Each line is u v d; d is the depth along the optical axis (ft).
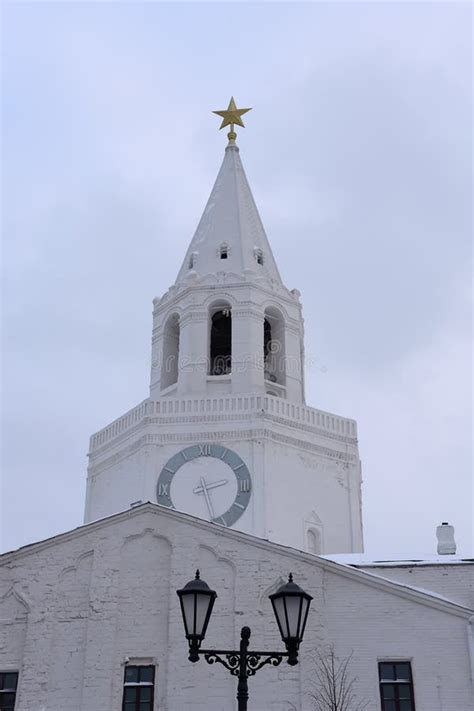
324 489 127.65
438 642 86.79
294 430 128.57
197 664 87.76
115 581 91.97
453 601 94.43
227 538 93.30
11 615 91.86
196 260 150.10
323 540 123.65
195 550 92.89
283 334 142.72
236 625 88.94
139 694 87.30
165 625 89.97
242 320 138.21
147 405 129.08
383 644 87.35
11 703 88.28
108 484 132.46
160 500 121.49
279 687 86.12
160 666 88.22
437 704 84.43
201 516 119.55
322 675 86.22
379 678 86.07
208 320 140.05
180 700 86.02
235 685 86.53
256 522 118.42
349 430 135.03
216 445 124.88
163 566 92.84
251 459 123.34
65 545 94.38
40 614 91.15
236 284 141.18
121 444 132.46
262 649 87.66
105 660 87.97
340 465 131.75
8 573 93.50
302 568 91.20
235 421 126.31
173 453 125.18
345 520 127.44
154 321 147.33
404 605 88.69
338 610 89.25
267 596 90.17
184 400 128.67
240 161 168.76
